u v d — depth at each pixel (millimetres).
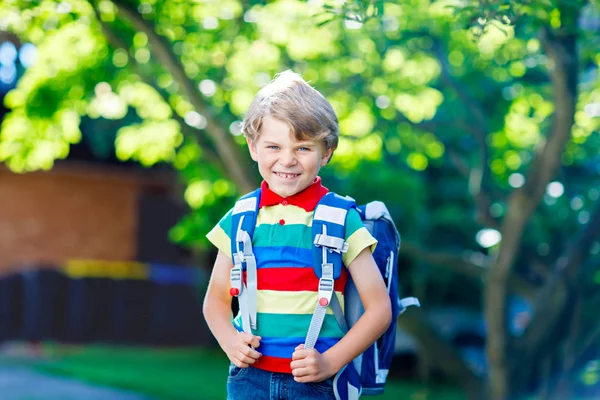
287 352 2879
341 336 2936
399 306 3283
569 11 5844
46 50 8500
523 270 12992
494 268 9016
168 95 9477
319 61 9234
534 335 9320
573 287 9289
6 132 9000
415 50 9203
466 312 17344
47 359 17047
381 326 2912
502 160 10430
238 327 3043
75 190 20047
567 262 9320
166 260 20922
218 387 13562
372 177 10938
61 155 9258
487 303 9164
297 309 2883
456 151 10703
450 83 9336
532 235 10852
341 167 9906
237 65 9258
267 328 2910
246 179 8398
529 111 9883
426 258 10117
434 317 16703
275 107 2928
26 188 19531
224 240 3092
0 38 9617
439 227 14281
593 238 9281
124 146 10070
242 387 2947
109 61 8898
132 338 20047
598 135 9430
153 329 20281
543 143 8492
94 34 8383
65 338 19172
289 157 2920
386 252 3166
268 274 2916
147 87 9484
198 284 20719
